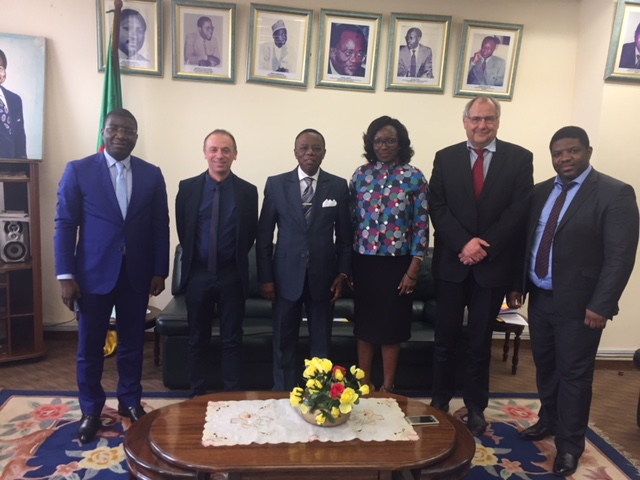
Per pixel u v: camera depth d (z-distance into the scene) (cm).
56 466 211
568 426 220
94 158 227
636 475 223
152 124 358
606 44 341
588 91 360
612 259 204
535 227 232
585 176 218
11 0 339
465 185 241
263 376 296
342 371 174
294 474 141
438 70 366
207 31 348
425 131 376
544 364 242
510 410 283
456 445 164
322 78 361
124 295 235
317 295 245
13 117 339
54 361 331
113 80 332
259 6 346
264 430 161
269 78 358
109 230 224
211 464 140
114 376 308
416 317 335
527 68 375
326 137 371
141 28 344
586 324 208
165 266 243
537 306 234
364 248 248
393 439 159
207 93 358
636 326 363
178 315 288
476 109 235
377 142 246
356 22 354
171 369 287
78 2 343
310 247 242
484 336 246
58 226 220
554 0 368
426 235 248
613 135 348
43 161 355
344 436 159
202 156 364
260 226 255
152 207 238
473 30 361
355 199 254
